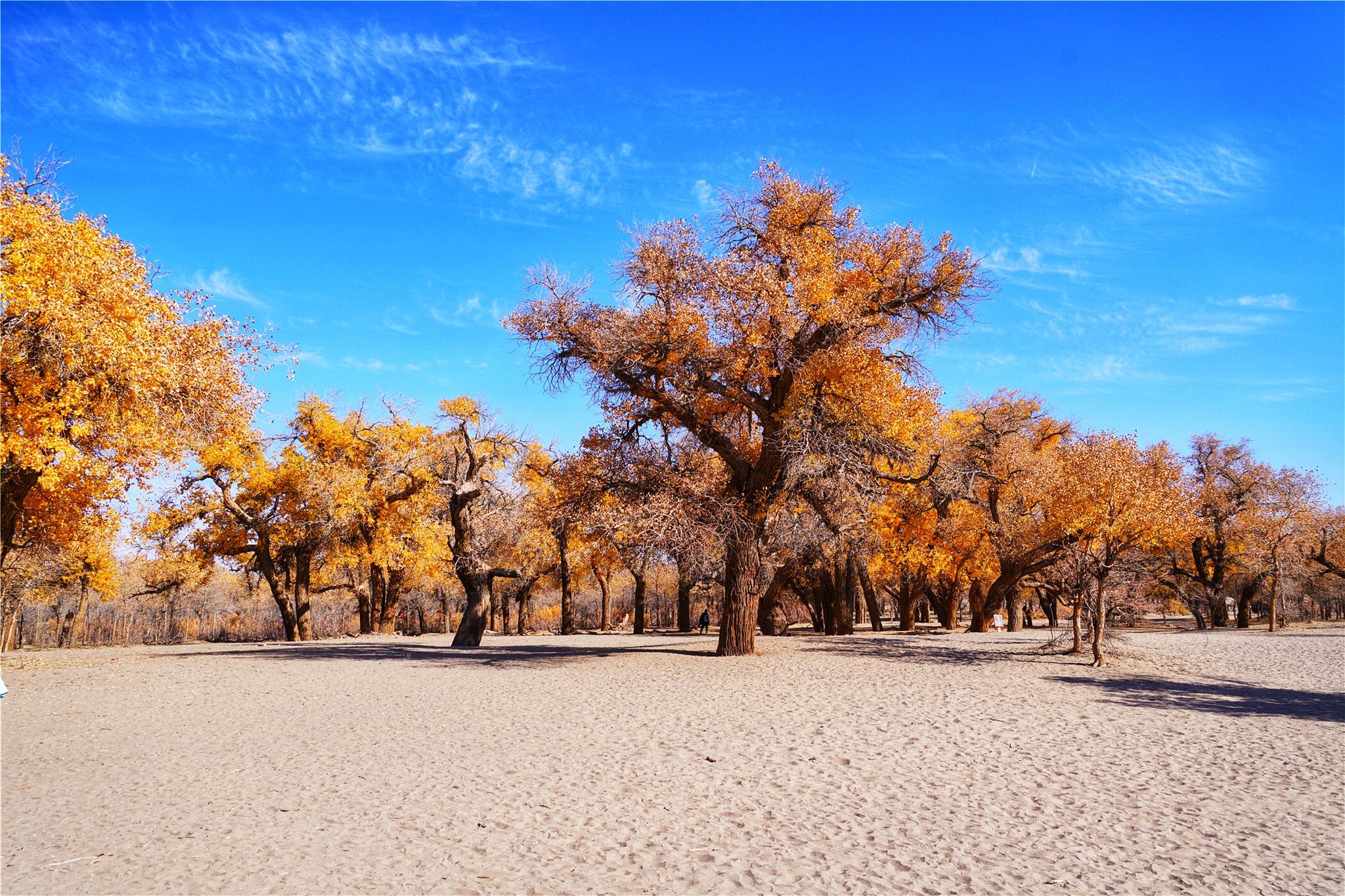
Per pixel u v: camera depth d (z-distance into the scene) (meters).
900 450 23.23
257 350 21.62
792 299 20.50
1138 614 29.02
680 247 21.52
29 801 8.20
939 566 34.91
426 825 7.35
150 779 9.09
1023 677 18.19
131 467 20.42
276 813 7.73
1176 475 22.62
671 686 16.80
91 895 5.70
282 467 38.97
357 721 12.72
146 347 17.50
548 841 6.91
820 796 8.32
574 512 24.39
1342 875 6.11
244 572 45.66
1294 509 47.94
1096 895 5.72
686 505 21.19
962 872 6.16
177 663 22.53
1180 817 7.60
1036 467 34.28
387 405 41.66
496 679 18.30
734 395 22.03
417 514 41.56
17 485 18.94
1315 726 12.34
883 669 19.73
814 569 38.06
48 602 48.88
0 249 16.47
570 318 21.72
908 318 21.62
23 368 17.14
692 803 8.04
